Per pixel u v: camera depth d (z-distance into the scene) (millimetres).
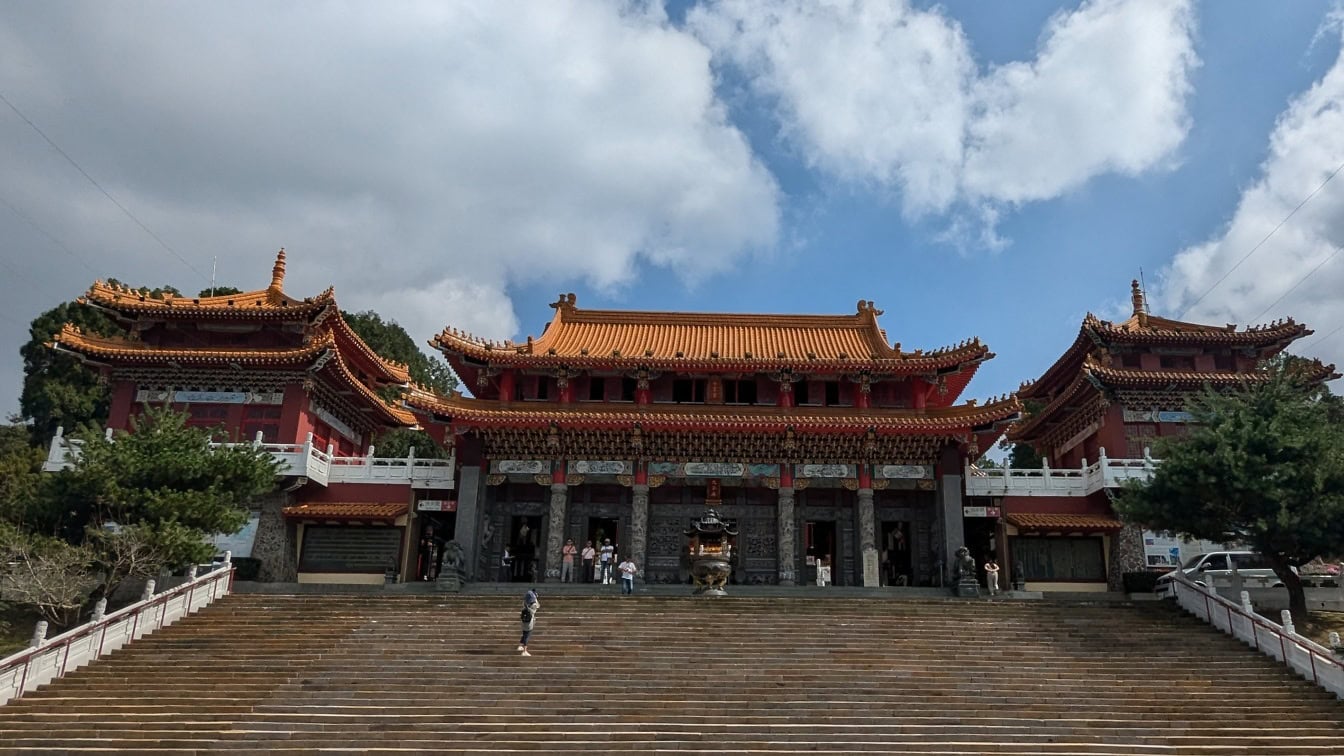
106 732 23938
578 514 49031
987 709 25750
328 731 23859
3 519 37469
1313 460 34844
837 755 22594
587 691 26484
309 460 47281
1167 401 51531
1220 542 37594
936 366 49344
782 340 55281
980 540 50938
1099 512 48688
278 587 39781
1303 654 28891
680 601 36344
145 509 36125
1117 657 30281
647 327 56812
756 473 48031
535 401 50406
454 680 27234
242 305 51906
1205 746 23828
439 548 51781
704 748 23031
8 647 34344
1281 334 52188
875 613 35156
